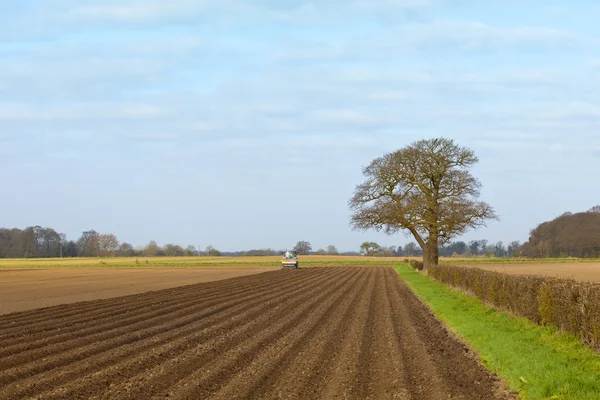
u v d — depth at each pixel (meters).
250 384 12.27
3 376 12.97
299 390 11.87
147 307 30.45
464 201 61.22
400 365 14.18
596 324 14.35
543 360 13.22
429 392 11.66
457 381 12.44
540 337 17.19
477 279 30.92
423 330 20.95
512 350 14.81
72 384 12.31
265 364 14.49
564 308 16.69
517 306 22.09
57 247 187.38
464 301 30.84
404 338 18.92
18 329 21.73
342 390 11.84
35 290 46.28
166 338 19.00
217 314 26.70
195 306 30.75
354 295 37.78
